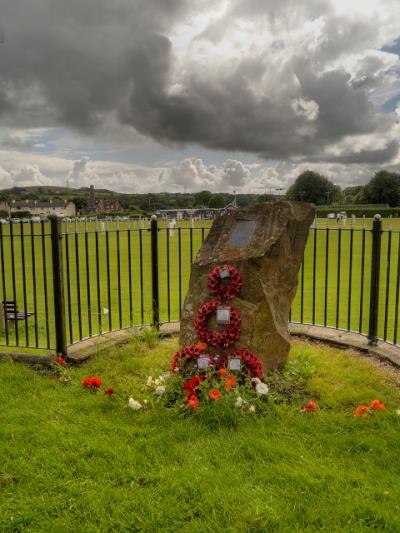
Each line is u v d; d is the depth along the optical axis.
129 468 3.12
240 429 3.63
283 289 4.99
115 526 2.60
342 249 19.67
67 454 3.27
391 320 8.12
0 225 6.02
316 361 5.20
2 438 3.52
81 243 23.47
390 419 3.75
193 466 3.12
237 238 4.84
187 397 3.94
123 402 4.12
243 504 2.73
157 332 6.22
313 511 2.67
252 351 4.49
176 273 13.84
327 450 3.35
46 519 2.65
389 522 2.56
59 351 5.36
